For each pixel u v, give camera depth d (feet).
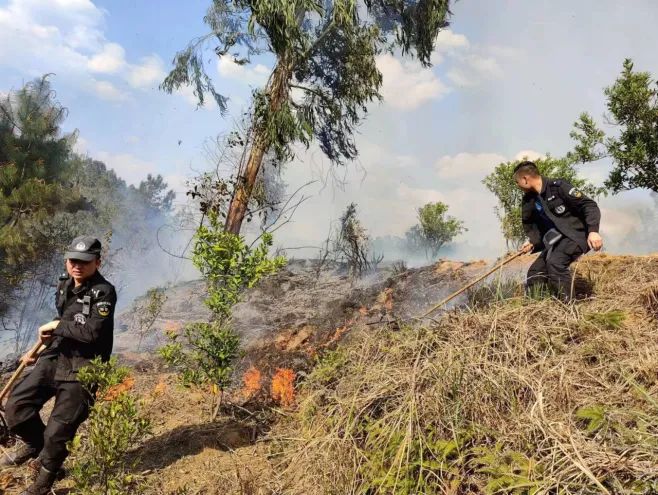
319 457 10.16
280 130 31.48
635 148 30.07
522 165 15.15
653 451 7.47
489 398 9.68
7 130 35.99
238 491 10.43
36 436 11.32
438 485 8.49
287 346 18.70
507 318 12.09
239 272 13.48
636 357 10.25
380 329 13.88
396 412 9.81
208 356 13.44
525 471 7.95
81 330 10.59
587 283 15.78
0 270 32.55
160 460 11.85
